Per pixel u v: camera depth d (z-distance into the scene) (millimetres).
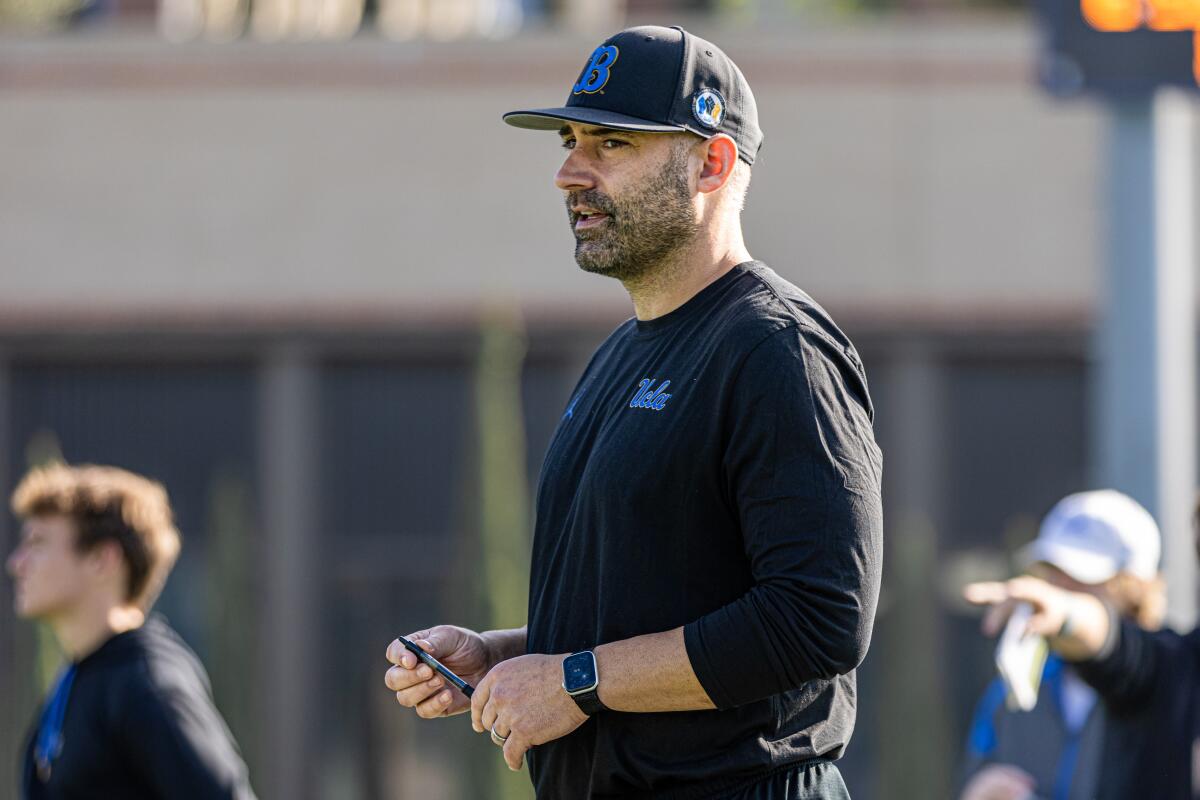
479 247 55750
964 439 55656
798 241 55562
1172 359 26766
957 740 54188
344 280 55719
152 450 55750
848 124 55688
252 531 55250
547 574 10422
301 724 54531
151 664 15336
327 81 55938
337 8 58719
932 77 55719
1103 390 27734
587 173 10125
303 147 55844
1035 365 55750
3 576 54719
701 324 10055
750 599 9211
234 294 55719
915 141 55719
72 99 55750
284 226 55812
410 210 55719
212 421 55781
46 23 60500
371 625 55219
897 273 55625
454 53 55875
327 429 55719
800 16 62969
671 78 10031
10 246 55625
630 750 9695
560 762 10016
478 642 10938
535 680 9562
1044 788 18312
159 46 55844
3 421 55469
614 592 9734
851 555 9227
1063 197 55594
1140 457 26609
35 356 55625
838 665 9250
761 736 9656
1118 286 26859
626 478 9734
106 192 55719
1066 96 25000
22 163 55625
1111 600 17750
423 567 55438
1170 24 24641
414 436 55750
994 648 54500
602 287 55469
